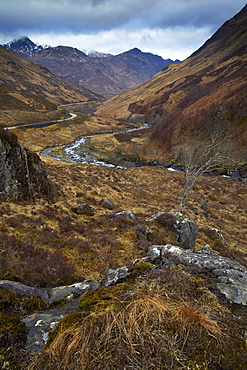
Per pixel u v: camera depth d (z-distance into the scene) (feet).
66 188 101.55
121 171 207.82
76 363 8.76
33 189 67.82
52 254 30.63
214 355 8.99
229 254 56.34
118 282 16.76
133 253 39.68
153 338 9.61
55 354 9.34
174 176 207.92
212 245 60.54
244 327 10.65
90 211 66.64
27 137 329.93
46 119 476.13
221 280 14.98
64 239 39.22
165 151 311.88
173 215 57.93
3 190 53.31
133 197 120.78
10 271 22.71
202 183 186.60
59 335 10.20
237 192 169.58
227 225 102.01
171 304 12.05
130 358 8.76
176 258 18.83
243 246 77.00
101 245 40.86
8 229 35.83
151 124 565.94
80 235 44.73
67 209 65.51
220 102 338.34
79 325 10.88
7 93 530.68
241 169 212.23
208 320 10.85
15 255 27.35
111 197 108.27
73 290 17.83
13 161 58.34
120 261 35.65
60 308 14.30
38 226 42.37
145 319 10.72
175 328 10.34
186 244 51.52
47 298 16.26
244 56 629.92
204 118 325.01
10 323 11.27
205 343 9.64
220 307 12.10
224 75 552.82
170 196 139.54
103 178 167.43
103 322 10.80
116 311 11.69
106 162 266.57
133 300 12.51
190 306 11.82
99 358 8.85
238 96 319.68
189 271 16.12
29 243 32.32
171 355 8.90
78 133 431.02
